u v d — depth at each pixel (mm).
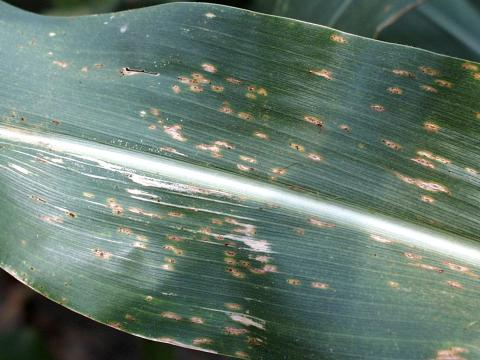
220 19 170
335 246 173
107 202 175
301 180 174
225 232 174
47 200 175
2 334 274
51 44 178
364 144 171
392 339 171
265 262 174
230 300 173
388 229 172
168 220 175
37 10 292
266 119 172
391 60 166
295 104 171
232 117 173
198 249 174
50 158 176
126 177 175
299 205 174
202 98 173
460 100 166
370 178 172
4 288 351
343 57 167
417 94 167
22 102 177
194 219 175
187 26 171
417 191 172
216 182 174
